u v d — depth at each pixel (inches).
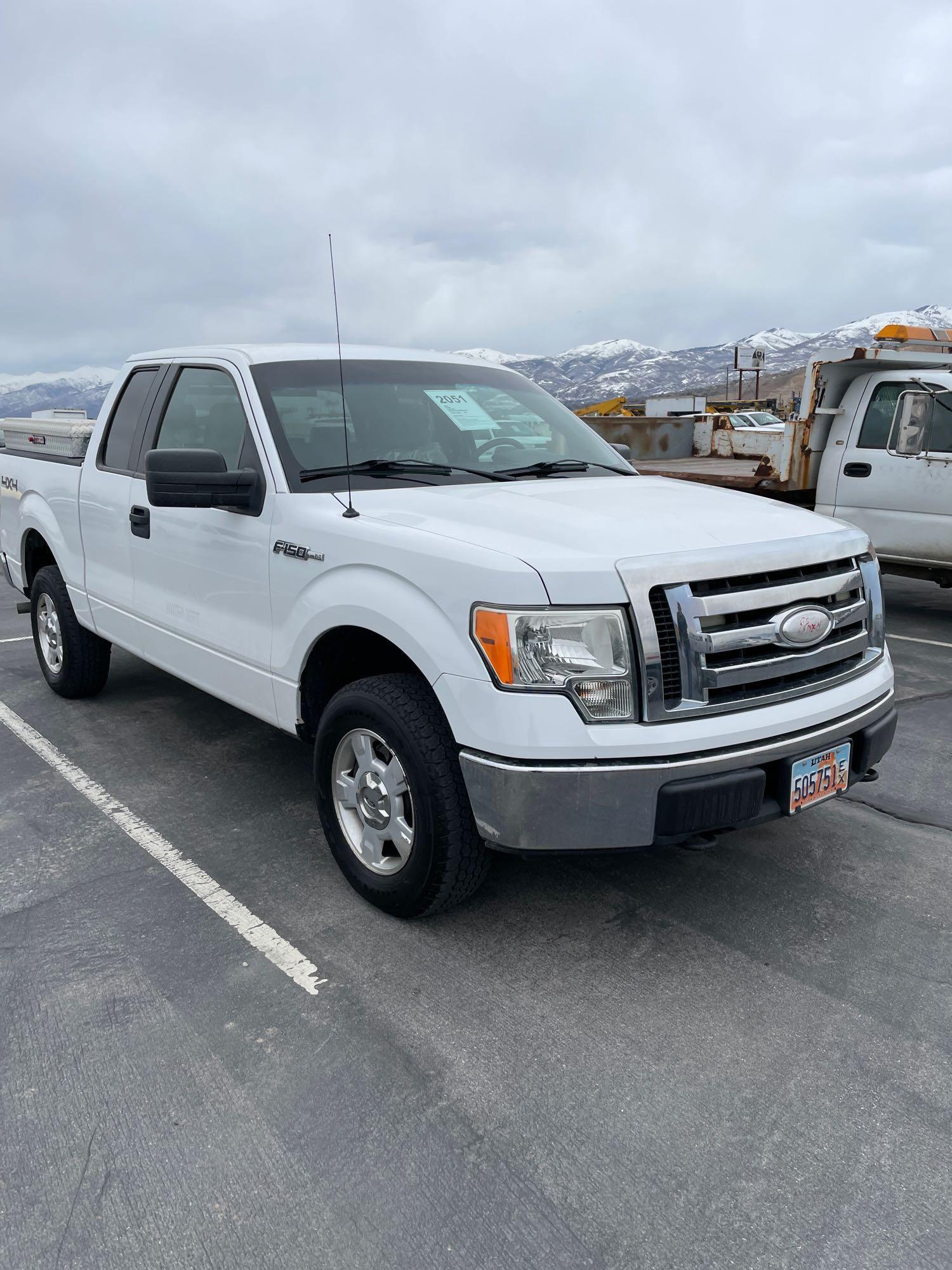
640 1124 85.0
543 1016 100.5
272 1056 94.2
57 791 161.8
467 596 101.3
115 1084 90.4
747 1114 86.2
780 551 108.7
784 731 105.7
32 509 207.8
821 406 307.4
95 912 122.0
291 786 163.9
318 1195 77.5
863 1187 77.8
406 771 110.2
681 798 98.7
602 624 97.9
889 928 117.9
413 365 157.5
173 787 163.6
